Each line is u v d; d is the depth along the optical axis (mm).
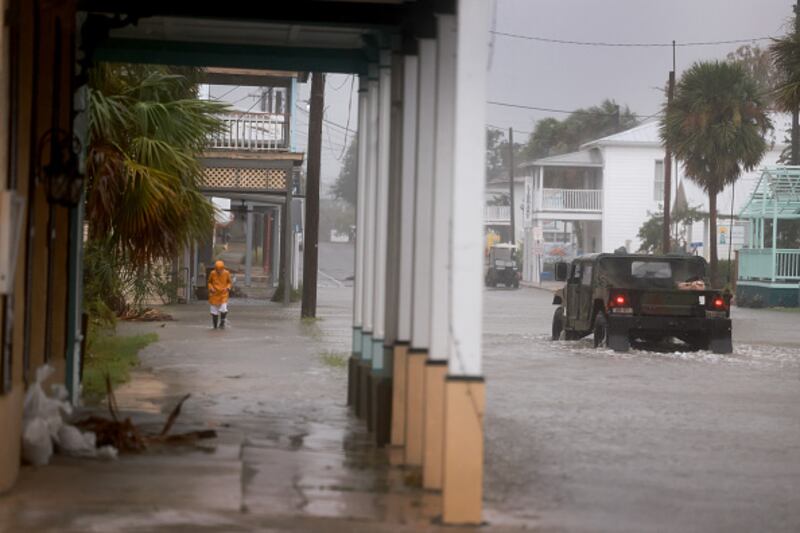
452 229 11117
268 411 18250
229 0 15906
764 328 44188
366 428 16703
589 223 95312
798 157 69438
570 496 12930
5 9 10805
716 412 20328
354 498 11977
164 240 22781
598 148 91875
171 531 10023
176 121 24125
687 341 32656
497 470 14430
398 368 14906
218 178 48844
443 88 12727
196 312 42750
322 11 15766
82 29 16453
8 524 10023
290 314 43438
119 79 24188
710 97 65250
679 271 32781
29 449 12508
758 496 13359
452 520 11078
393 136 15547
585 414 19703
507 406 20516
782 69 43031
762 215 66000
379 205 16828
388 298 15375
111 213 22062
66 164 13992
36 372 13367
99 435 13844
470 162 11102
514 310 54000
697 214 82125
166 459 13328
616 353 30828
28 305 12438
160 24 17812
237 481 12203
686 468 14984
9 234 10734
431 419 12531
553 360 28906
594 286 32656
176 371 23562
